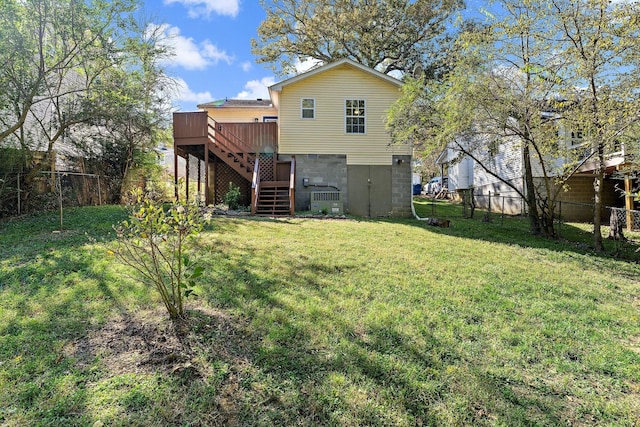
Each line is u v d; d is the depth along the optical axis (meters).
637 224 11.84
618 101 6.87
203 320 3.45
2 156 8.66
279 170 13.10
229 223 8.98
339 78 13.12
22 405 2.24
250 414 2.27
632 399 2.62
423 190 35.03
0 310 3.52
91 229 7.43
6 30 8.00
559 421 2.36
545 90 8.07
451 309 4.11
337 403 2.39
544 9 7.58
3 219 8.42
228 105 20.09
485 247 7.88
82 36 8.98
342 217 11.60
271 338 3.19
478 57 8.36
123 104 10.07
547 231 10.00
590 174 13.78
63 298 3.85
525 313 4.14
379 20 18.03
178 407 2.29
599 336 3.63
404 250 6.98
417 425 2.25
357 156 13.15
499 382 2.75
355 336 3.33
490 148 9.73
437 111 9.16
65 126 9.88
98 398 2.32
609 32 6.76
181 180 4.36
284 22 18.42
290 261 5.69
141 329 3.25
